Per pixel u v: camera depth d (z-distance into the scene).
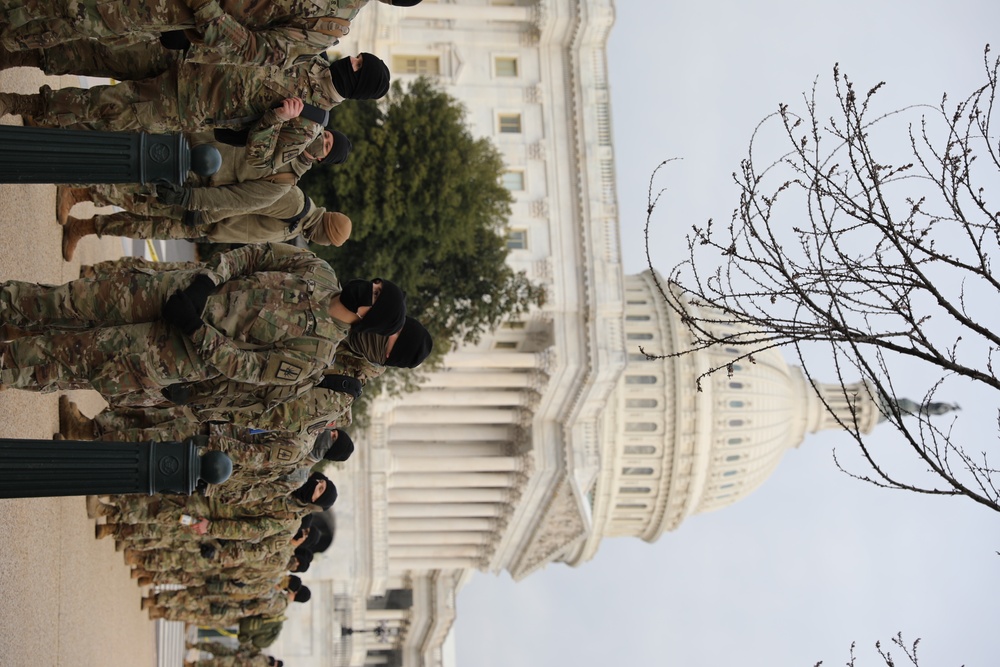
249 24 9.62
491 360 42.09
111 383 9.34
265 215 12.33
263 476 13.86
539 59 43.22
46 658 13.84
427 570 59.94
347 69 10.45
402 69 42.69
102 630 18.52
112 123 11.30
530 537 49.91
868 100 9.44
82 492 8.52
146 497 16.19
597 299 42.53
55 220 14.60
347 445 13.84
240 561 17.73
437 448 46.84
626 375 58.06
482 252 36.47
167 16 9.27
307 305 9.70
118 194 14.23
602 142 43.19
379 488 45.25
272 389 10.54
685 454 60.81
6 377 9.33
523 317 42.62
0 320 9.52
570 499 47.75
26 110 11.67
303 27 9.69
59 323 9.67
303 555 20.09
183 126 10.90
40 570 13.52
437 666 63.72
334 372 11.36
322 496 16.16
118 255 21.97
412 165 33.44
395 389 41.88
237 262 9.93
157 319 9.49
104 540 18.88
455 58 42.50
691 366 58.97
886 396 9.00
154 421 15.06
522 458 46.09
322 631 52.34
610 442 58.69
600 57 43.31
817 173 9.62
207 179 11.50
